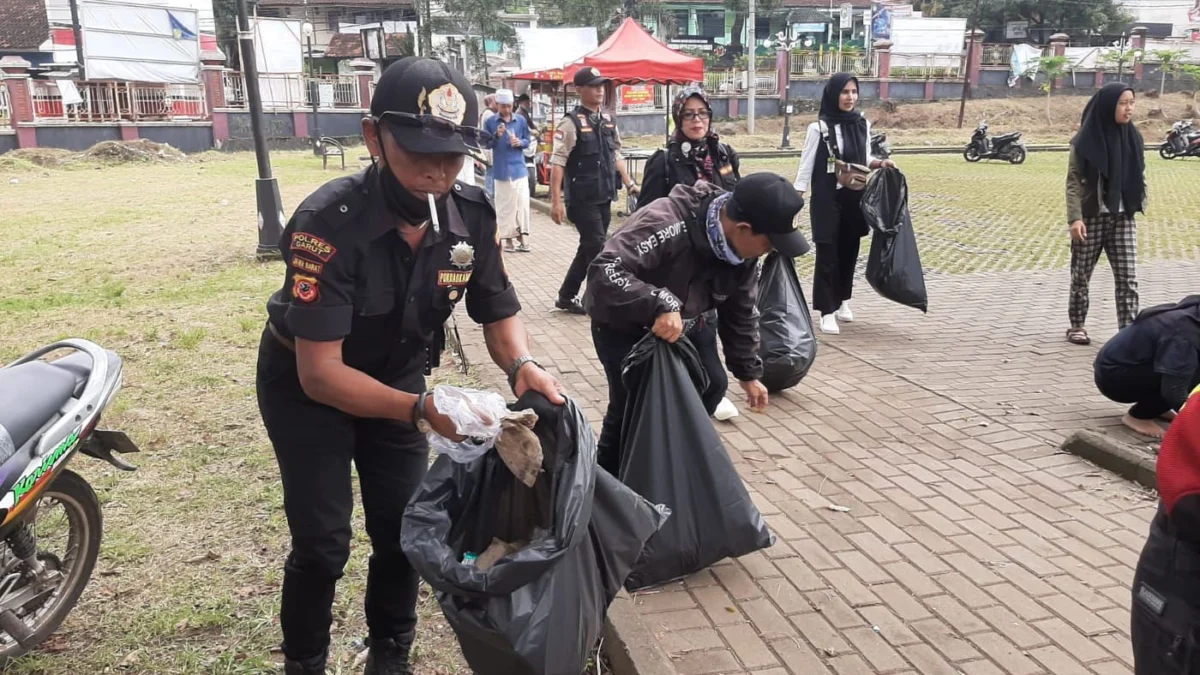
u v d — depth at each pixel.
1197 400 1.95
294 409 2.46
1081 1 54.16
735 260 3.37
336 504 2.52
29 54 43.75
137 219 13.89
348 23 51.03
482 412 2.21
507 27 33.09
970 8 55.16
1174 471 1.93
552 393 2.47
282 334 2.40
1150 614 2.04
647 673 2.88
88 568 3.20
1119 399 5.06
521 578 2.22
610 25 43.09
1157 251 11.70
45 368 2.96
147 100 29.41
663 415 3.42
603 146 7.64
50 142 26.78
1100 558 3.68
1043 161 27.47
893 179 6.97
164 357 6.50
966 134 36.84
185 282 9.15
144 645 3.13
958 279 9.83
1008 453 4.78
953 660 3.01
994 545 3.79
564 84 15.95
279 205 10.36
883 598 3.39
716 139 5.75
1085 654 3.04
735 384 5.95
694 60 14.38
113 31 28.09
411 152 2.06
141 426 5.12
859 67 41.84
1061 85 43.53
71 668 3.01
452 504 2.46
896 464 4.65
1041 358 6.59
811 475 4.52
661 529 3.37
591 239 7.70
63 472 3.07
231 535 3.88
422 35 33.53
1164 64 42.88
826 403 5.60
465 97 2.12
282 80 33.56
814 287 7.29
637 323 3.44
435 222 2.24
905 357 6.64
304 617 2.61
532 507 2.46
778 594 3.42
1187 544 1.94
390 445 2.64
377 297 2.28
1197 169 24.16
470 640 2.29
